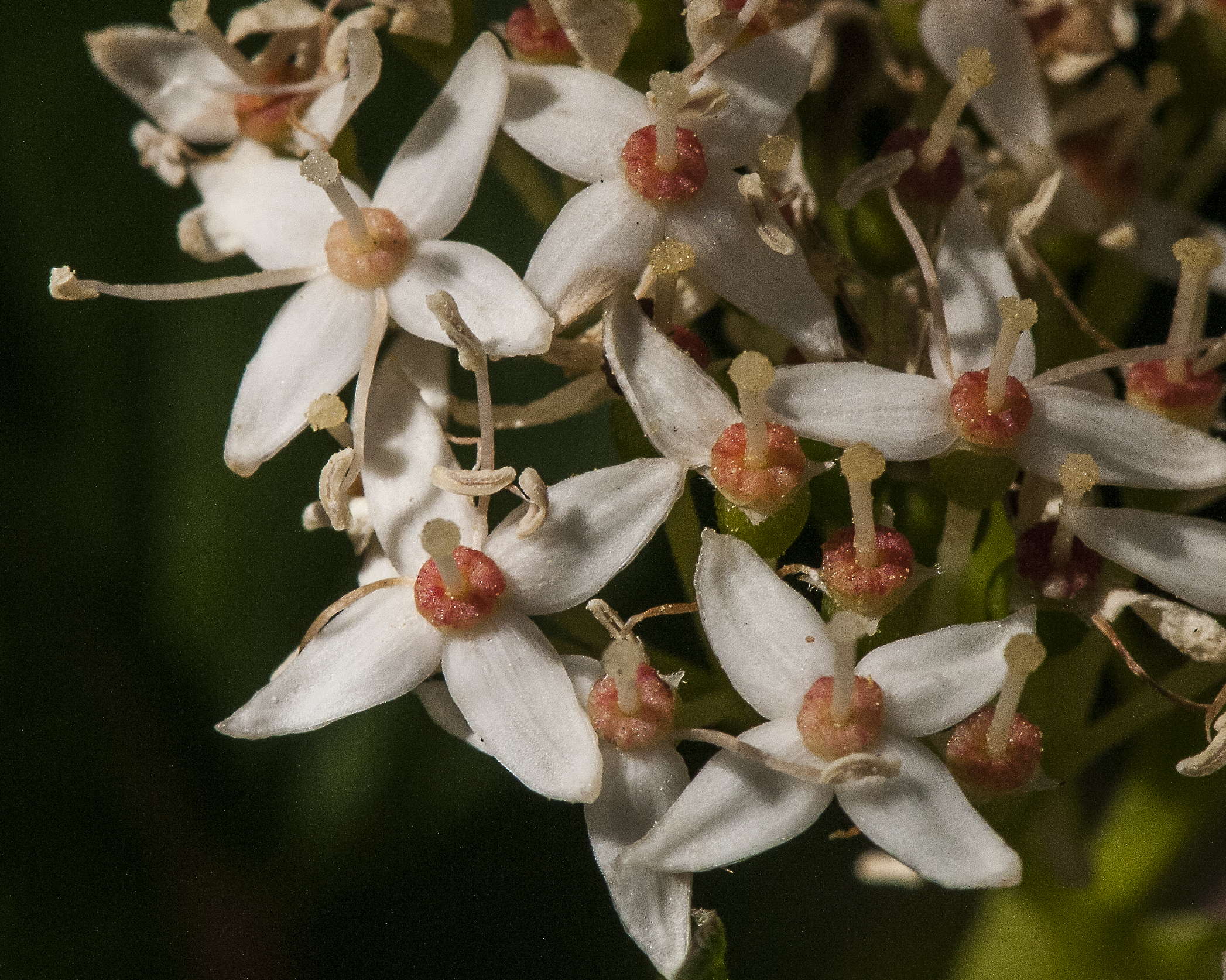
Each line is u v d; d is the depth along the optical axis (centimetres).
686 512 12
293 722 12
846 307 12
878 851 12
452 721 12
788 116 12
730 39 12
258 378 12
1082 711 12
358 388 12
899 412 12
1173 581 12
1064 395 12
